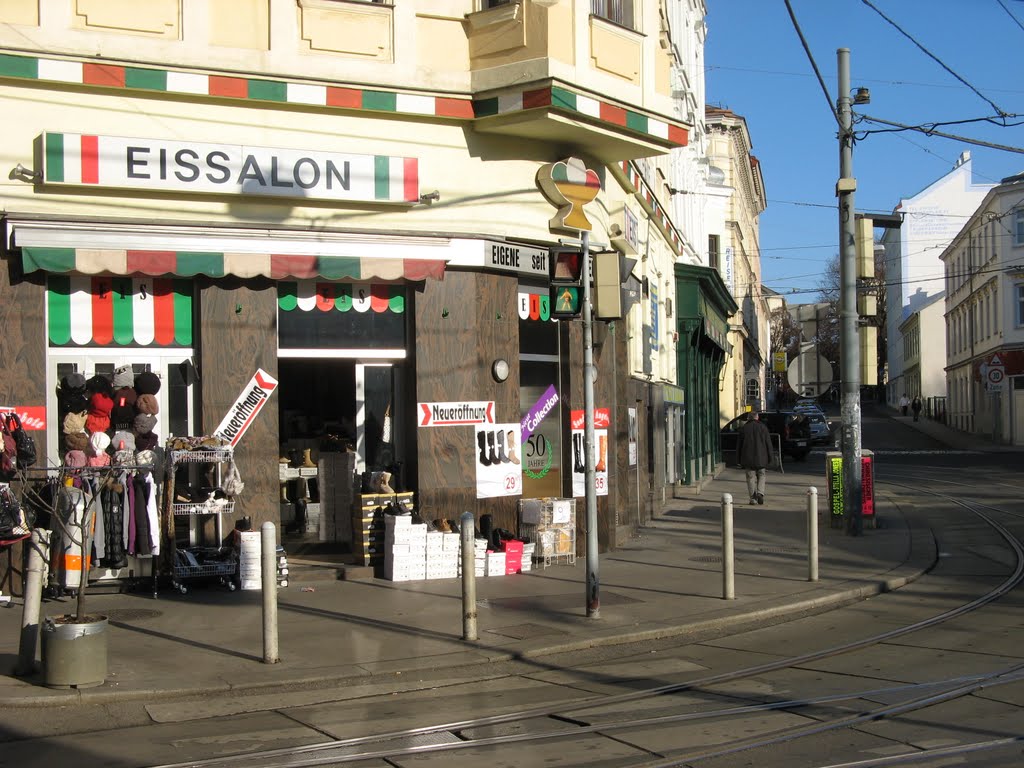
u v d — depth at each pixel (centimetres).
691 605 1117
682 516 2058
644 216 2042
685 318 2875
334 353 1288
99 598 1117
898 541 1648
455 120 1330
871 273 1769
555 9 1302
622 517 1669
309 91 1236
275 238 1202
